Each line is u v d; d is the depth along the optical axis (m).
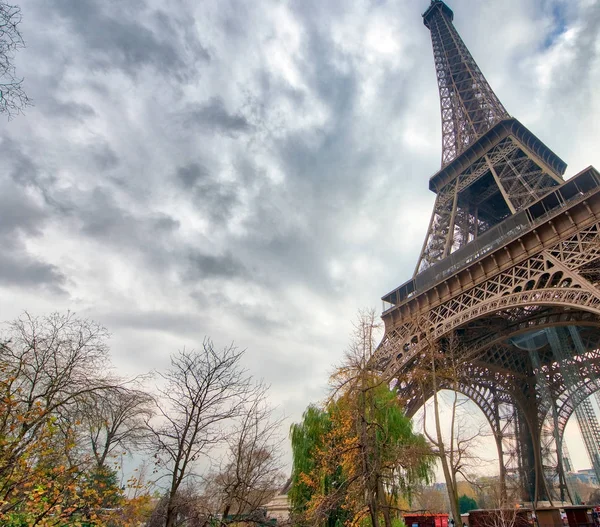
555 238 44.06
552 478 77.88
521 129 70.12
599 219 40.69
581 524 43.19
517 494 72.69
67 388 20.17
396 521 33.81
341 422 31.19
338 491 26.53
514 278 45.84
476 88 88.19
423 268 68.62
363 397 26.02
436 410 27.92
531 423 77.25
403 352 53.00
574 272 38.84
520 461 79.19
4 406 15.32
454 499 24.89
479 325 56.78
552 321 50.88
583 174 46.50
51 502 14.20
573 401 74.56
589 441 71.25
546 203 50.47
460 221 73.50
